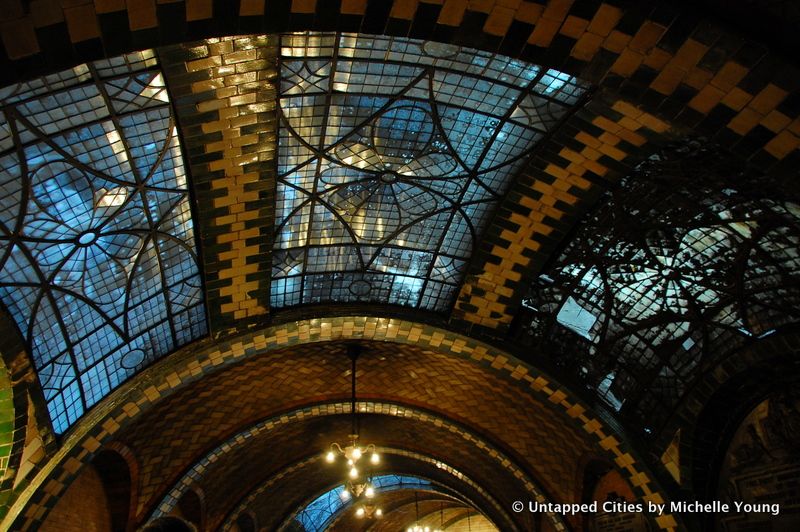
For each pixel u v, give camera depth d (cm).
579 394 1270
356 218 1131
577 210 1061
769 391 1127
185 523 1830
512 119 950
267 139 915
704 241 1065
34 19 524
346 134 969
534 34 683
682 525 1216
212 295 1123
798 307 1026
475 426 1700
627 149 931
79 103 765
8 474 1002
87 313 1012
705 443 1216
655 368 1238
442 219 1145
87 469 1387
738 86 673
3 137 755
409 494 3047
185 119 840
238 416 1603
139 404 1167
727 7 622
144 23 576
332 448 1555
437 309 1284
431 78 883
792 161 702
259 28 626
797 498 1056
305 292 1227
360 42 810
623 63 704
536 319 1269
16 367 939
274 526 2389
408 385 1642
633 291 1187
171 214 980
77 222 898
